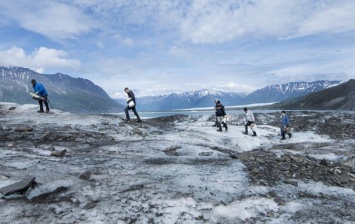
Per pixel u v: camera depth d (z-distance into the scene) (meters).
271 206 8.08
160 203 7.59
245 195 8.68
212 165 11.65
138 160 12.20
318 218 7.47
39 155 12.50
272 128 32.53
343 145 20.00
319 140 26.53
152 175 9.89
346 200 8.91
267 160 12.23
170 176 9.86
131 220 6.80
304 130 32.41
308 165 11.94
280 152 14.64
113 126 22.47
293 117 43.78
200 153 15.22
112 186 8.55
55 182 8.40
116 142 17.27
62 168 10.22
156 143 17.20
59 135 17.38
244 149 22.00
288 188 9.56
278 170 11.12
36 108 30.30
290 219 7.39
